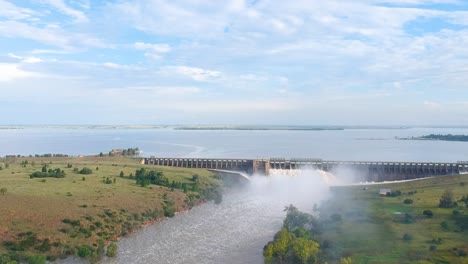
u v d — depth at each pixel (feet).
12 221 409.08
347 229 424.87
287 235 368.89
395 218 463.83
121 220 474.08
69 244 392.47
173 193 616.80
